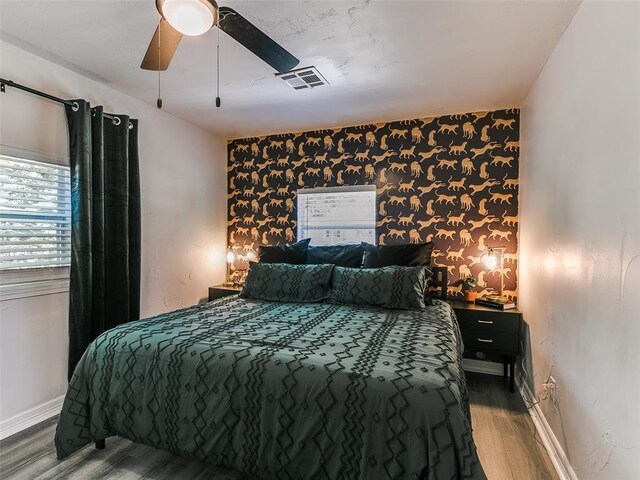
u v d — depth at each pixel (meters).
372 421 1.30
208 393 1.56
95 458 1.87
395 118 3.41
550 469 1.81
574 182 1.70
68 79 2.44
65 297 2.44
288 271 3.05
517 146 3.11
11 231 2.14
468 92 2.77
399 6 1.72
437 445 1.21
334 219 3.73
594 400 1.44
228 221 4.21
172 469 1.78
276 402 1.44
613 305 1.29
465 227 3.27
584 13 1.61
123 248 2.68
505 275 3.14
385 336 1.88
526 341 2.67
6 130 2.10
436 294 3.24
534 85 2.55
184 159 3.51
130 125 2.80
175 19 1.35
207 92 2.80
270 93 2.81
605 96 1.38
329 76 2.50
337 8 1.74
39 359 2.28
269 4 1.71
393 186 3.51
